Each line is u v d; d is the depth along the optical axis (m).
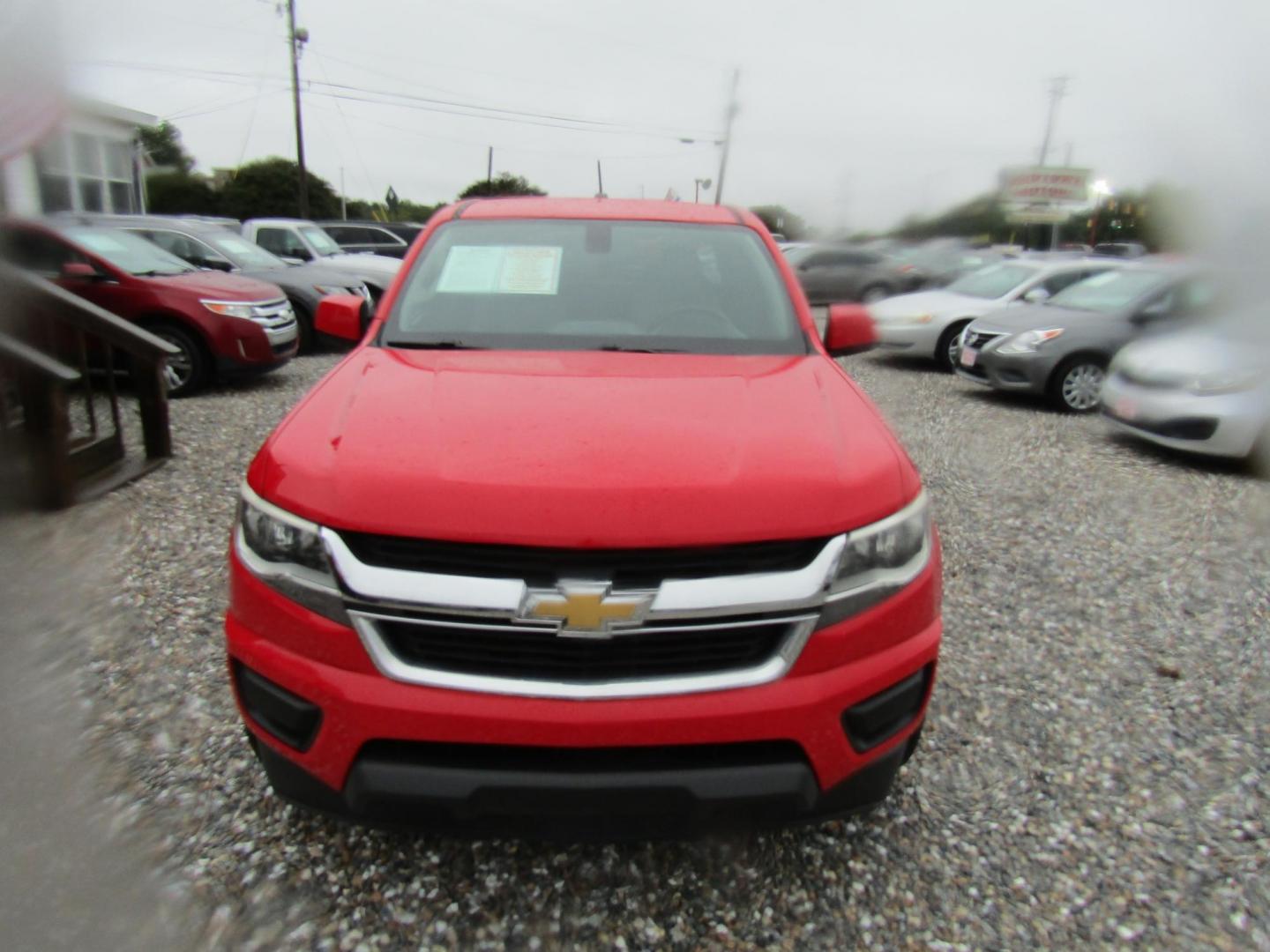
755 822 2.11
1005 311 10.08
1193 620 4.12
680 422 2.36
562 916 2.33
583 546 1.95
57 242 7.89
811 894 2.42
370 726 1.99
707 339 3.13
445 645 2.01
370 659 2.00
